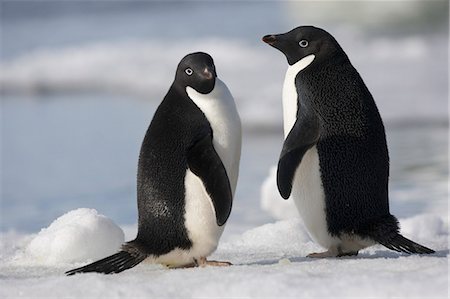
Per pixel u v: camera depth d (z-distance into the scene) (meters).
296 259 14.50
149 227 13.54
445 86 50.09
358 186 14.09
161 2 102.69
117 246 15.57
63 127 46.25
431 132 39.34
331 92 14.32
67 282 11.79
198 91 13.57
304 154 13.95
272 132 42.25
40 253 15.24
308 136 14.06
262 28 76.69
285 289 10.66
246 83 53.88
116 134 42.91
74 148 39.38
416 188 27.58
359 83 14.54
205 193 13.35
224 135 13.59
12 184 32.16
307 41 14.67
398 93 49.03
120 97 57.69
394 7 82.31
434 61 58.31
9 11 104.25
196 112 13.59
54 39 83.19
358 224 14.09
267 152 36.97
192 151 13.32
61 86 63.31
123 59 68.25
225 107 13.68
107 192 29.78
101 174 33.09
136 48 71.44
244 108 46.31
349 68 14.59
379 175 14.20
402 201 25.66
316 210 14.34
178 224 13.45
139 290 11.15
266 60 60.78
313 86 14.39
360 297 10.24
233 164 13.85
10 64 70.81
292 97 14.70
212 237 13.60
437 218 19.55
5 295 11.35
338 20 79.12
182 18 87.81
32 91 62.62
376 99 47.78
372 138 14.26
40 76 65.56
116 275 12.54
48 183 32.03
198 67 13.51
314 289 10.59
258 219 23.81
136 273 12.91
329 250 14.59
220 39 71.12
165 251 13.55
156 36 76.94
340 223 14.20
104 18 94.69
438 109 44.34
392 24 75.06
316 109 14.23
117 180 31.75
